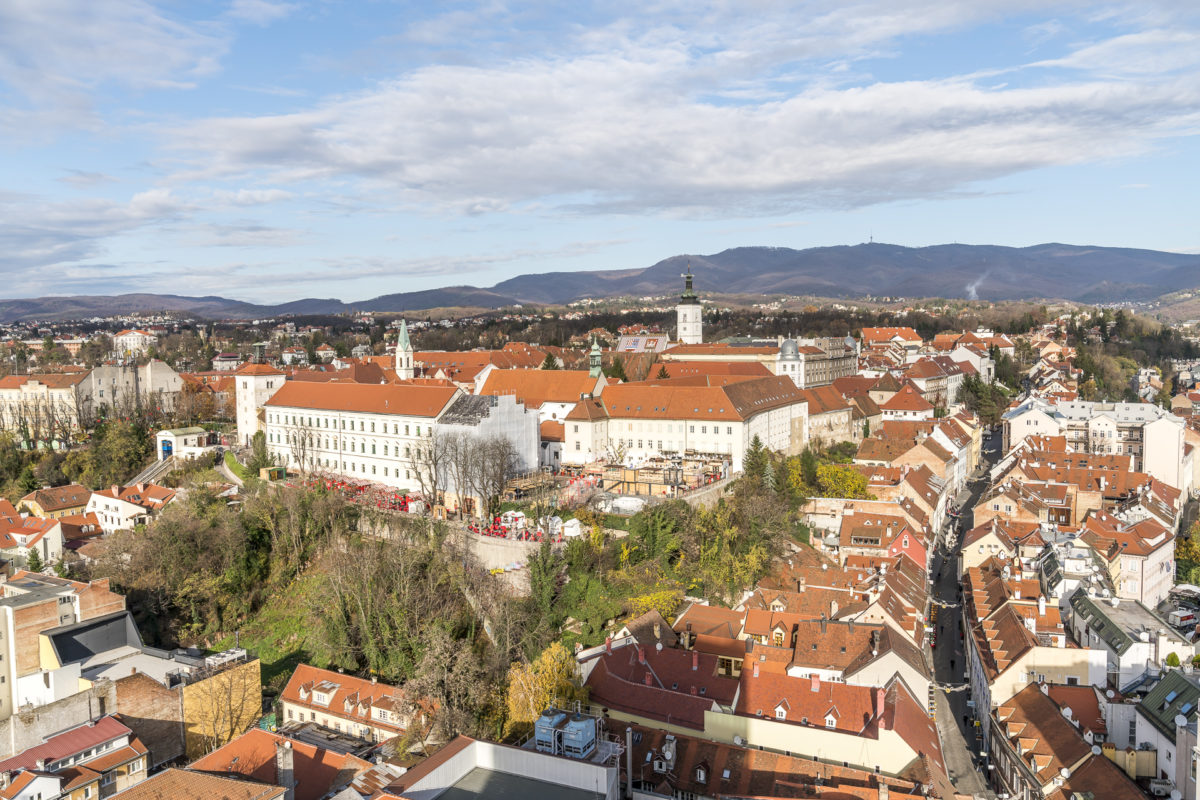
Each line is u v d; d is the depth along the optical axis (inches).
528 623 4810.5
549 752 3024.1
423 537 5890.8
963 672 5064.0
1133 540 6067.9
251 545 6107.3
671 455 7534.5
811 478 7534.5
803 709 3823.8
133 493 7613.2
